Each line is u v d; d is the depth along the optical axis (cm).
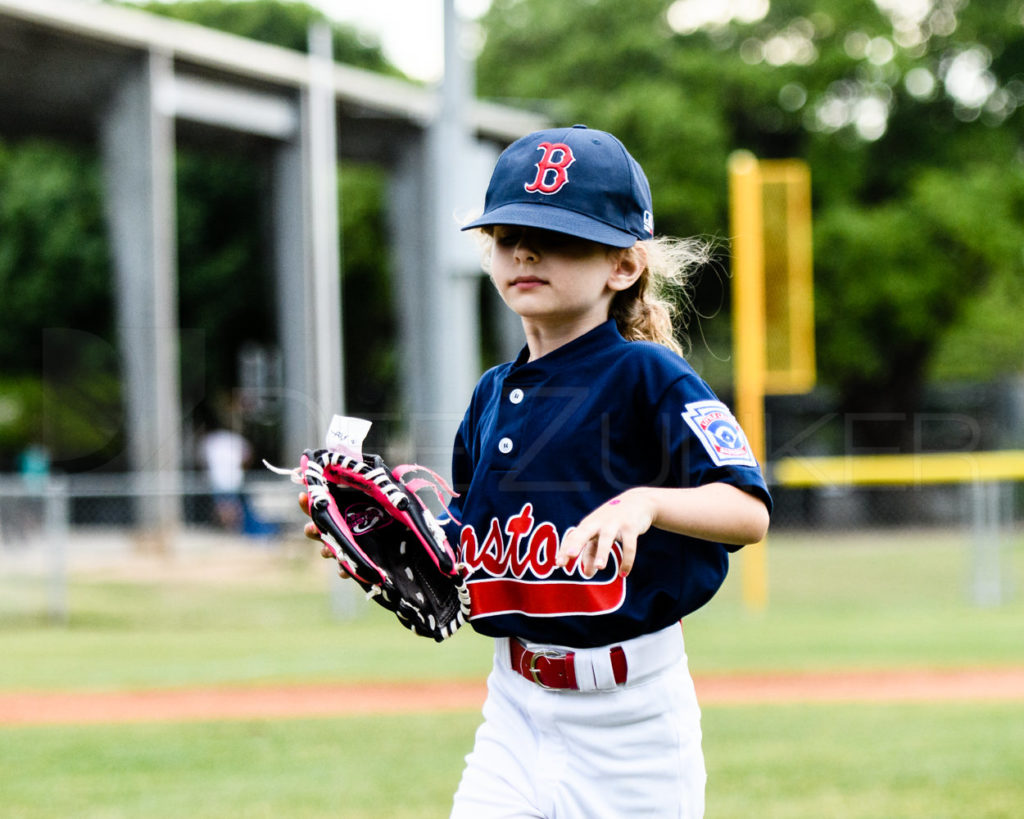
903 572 2392
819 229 3531
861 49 3681
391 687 1241
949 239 3541
